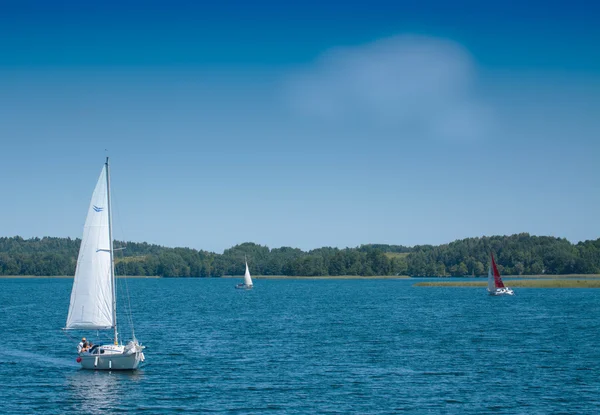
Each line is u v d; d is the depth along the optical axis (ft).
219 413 153.17
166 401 163.94
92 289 193.98
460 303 552.41
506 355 233.76
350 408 157.28
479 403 161.89
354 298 655.35
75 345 261.44
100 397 168.04
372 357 229.45
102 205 194.18
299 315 423.64
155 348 252.42
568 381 186.80
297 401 163.84
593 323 355.15
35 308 494.18
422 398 166.91
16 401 164.45
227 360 222.48
